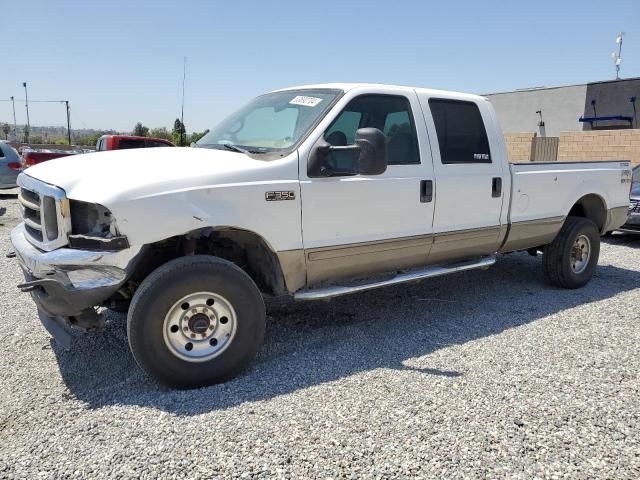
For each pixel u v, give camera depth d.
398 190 4.51
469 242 5.19
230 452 2.83
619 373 3.85
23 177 4.04
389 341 4.50
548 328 4.84
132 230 3.34
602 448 2.92
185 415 3.21
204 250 4.16
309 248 4.09
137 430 3.04
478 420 3.18
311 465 2.73
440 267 5.14
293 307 5.42
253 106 4.97
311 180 4.03
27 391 3.56
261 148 4.24
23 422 3.16
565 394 3.52
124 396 3.48
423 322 5.01
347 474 2.67
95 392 3.54
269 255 4.04
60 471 2.67
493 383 3.67
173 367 3.48
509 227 5.46
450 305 5.58
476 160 5.14
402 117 4.70
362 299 5.73
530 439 2.99
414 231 4.69
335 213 4.17
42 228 3.59
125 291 3.94
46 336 4.56
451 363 4.02
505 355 4.18
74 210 3.48
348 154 4.24
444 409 3.30
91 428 3.06
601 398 3.47
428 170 4.73
